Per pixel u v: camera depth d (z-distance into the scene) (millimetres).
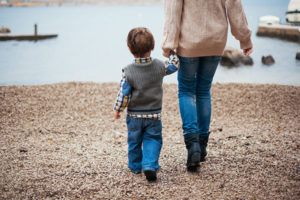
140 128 2588
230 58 12609
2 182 2576
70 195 2363
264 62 12828
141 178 2662
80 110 6164
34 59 14164
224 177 2572
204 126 2719
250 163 2826
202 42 2395
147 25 35188
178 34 2439
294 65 12219
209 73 2609
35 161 3150
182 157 3199
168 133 4762
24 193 2385
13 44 19812
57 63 13172
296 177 2477
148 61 2467
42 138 4355
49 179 2648
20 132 4637
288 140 3584
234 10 2439
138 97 2492
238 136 4082
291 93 7043
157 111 2568
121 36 24500
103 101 6809
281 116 5508
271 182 2420
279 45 18297
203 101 2689
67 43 20328
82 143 4141
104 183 2570
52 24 39719
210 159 3006
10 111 5781
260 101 6539
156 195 2340
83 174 2771
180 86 2674
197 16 2396
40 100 6621
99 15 69000
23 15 71188
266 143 3514
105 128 5160
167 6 2441
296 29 19984
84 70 11695
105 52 16344
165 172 2773
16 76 10461
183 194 2332
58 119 5543
